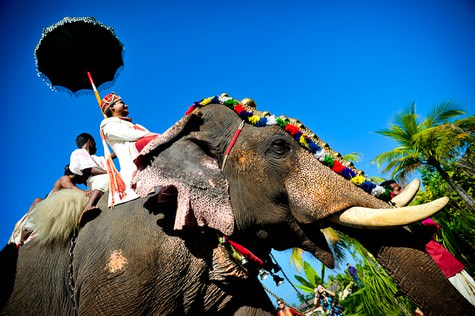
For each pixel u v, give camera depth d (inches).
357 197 109.7
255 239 123.6
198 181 118.3
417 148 613.6
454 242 229.5
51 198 136.0
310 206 111.9
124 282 111.7
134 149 138.6
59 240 128.9
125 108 157.6
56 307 123.3
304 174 116.2
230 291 121.0
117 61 174.4
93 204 132.0
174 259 116.0
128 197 128.3
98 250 118.4
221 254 119.3
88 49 167.0
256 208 119.3
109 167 136.5
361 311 295.0
